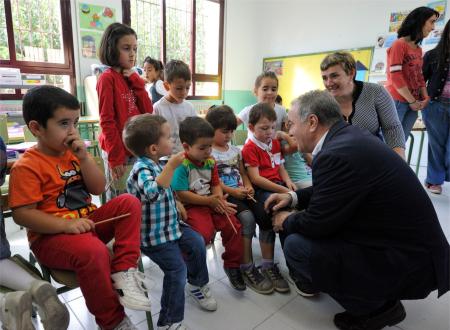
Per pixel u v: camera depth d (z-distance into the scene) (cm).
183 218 144
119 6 448
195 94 581
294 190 178
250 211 160
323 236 124
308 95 131
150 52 503
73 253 92
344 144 115
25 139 254
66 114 100
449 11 391
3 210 106
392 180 109
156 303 147
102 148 179
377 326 127
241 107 650
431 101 287
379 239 116
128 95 177
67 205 107
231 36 601
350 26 499
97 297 93
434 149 299
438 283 113
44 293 84
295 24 570
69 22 408
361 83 184
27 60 387
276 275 161
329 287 121
